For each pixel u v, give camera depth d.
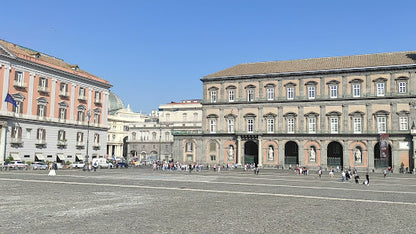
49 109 77.25
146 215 18.39
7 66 68.06
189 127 128.88
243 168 87.94
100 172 60.84
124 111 153.12
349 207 22.92
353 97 81.62
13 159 67.75
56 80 79.06
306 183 43.56
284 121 87.19
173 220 17.20
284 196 28.28
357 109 81.44
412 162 75.69
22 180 38.22
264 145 87.81
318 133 83.31
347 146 81.19
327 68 84.81
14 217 17.11
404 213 20.86
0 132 66.75
